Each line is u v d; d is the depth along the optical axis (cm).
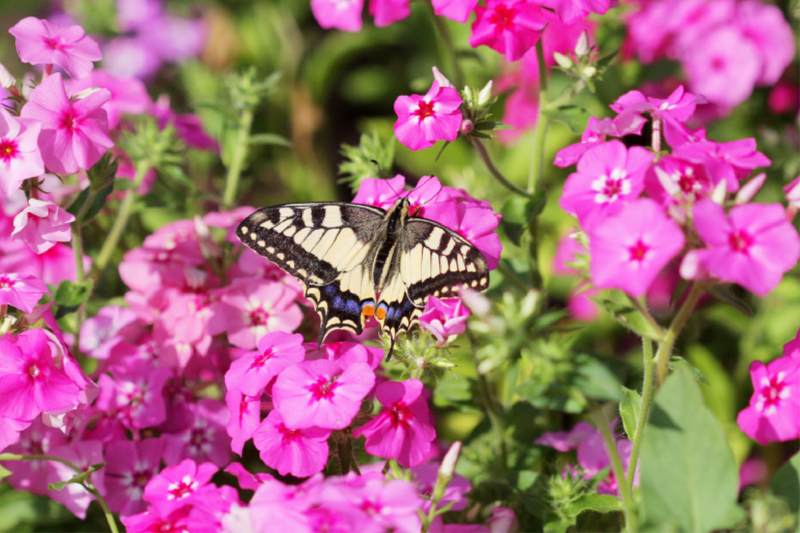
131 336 69
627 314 58
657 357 58
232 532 58
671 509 57
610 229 56
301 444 60
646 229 56
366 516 56
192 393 69
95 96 62
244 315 66
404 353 62
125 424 67
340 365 60
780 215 56
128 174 75
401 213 63
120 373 67
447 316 61
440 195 64
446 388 67
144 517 60
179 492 60
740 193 57
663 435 57
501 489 66
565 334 66
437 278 62
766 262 56
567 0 63
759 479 70
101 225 74
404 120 63
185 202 73
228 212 69
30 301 62
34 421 65
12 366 60
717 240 56
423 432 60
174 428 67
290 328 66
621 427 66
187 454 67
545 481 65
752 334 74
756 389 60
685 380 57
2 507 66
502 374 72
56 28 63
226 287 66
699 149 58
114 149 74
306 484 58
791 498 58
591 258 57
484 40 64
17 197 69
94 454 65
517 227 66
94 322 68
